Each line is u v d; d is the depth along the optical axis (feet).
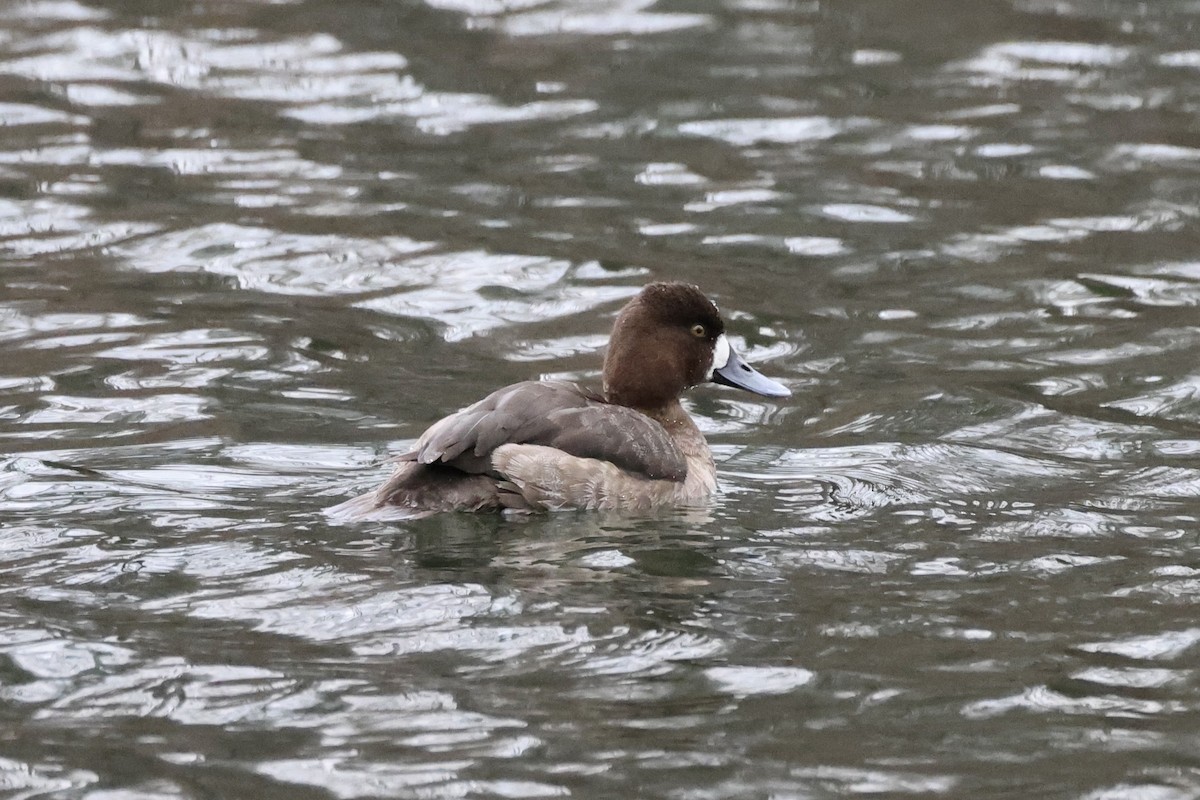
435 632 28.22
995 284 54.60
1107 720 25.67
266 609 29.01
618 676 26.81
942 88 75.56
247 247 56.75
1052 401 44.70
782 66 78.18
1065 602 30.37
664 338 39.42
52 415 41.86
